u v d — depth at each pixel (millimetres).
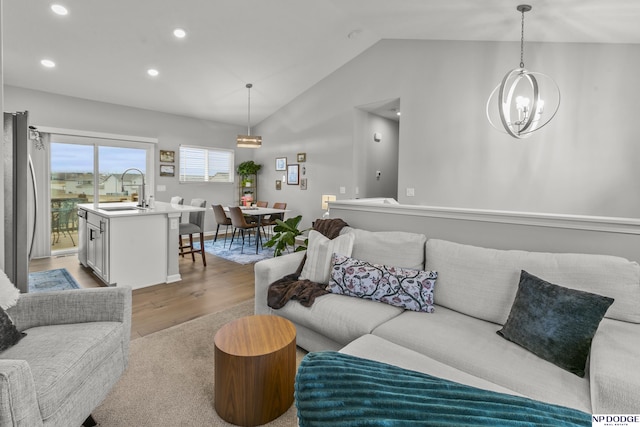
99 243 3611
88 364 1337
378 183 6227
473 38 4102
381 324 1786
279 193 7004
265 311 2354
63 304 1583
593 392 1155
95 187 5371
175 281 3766
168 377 1931
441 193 4461
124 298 1621
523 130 3010
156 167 6121
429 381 1027
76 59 4176
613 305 1531
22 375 1030
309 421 975
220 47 4430
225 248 5691
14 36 3623
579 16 3014
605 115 3406
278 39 4484
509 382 1288
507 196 3979
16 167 2109
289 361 1659
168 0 3436
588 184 3514
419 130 4629
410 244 2240
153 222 3594
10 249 2088
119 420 1583
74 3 3262
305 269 2412
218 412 1623
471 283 1909
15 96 4633
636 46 3238
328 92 5848
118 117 5609
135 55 4273
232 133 7332
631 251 1771
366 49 5195
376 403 925
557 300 1462
